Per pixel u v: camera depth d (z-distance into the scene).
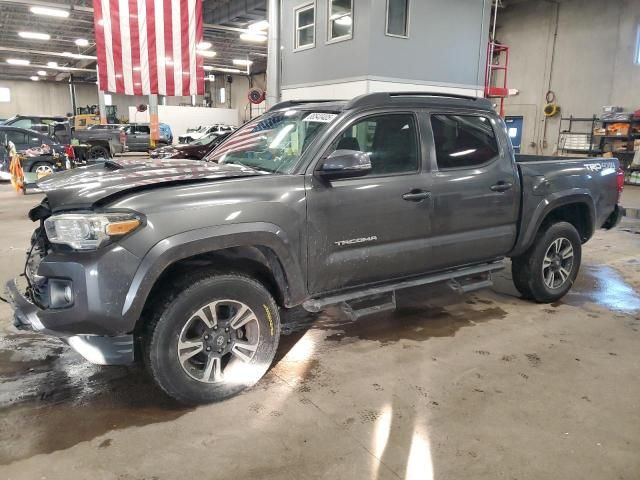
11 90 44.22
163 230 2.51
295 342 3.73
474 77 14.35
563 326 4.09
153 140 20.56
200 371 2.82
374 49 12.31
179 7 12.05
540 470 2.33
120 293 2.44
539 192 4.11
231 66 38.75
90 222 2.40
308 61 14.41
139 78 12.03
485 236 3.87
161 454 2.41
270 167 3.23
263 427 2.64
